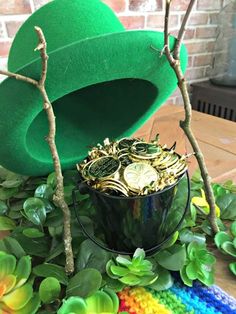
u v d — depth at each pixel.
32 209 0.31
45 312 0.24
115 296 0.24
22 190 0.37
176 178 0.27
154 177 0.25
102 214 0.27
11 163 0.33
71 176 0.36
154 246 0.28
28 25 0.33
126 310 0.25
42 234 0.29
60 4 0.32
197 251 0.28
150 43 0.27
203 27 0.91
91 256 0.27
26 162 0.34
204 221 0.32
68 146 0.39
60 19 0.31
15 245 0.27
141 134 0.54
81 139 0.41
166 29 0.24
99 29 0.30
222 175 0.42
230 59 0.90
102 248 0.27
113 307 0.24
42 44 0.20
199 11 0.88
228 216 0.33
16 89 0.26
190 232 0.30
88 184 0.26
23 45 0.32
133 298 0.26
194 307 0.25
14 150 0.31
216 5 0.91
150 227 0.27
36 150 0.35
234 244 0.29
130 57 0.27
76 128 0.42
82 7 0.31
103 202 0.26
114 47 0.26
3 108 0.27
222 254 0.30
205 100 0.92
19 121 0.28
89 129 0.42
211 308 0.25
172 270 0.27
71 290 0.24
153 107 0.38
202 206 0.33
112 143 0.30
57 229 0.29
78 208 0.32
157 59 0.29
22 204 0.34
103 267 0.26
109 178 0.25
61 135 0.41
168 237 0.29
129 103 0.40
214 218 0.31
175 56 0.26
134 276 0.26
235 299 0.26
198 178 0.38
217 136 0.54
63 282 0.25
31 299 0.24
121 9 0.73
